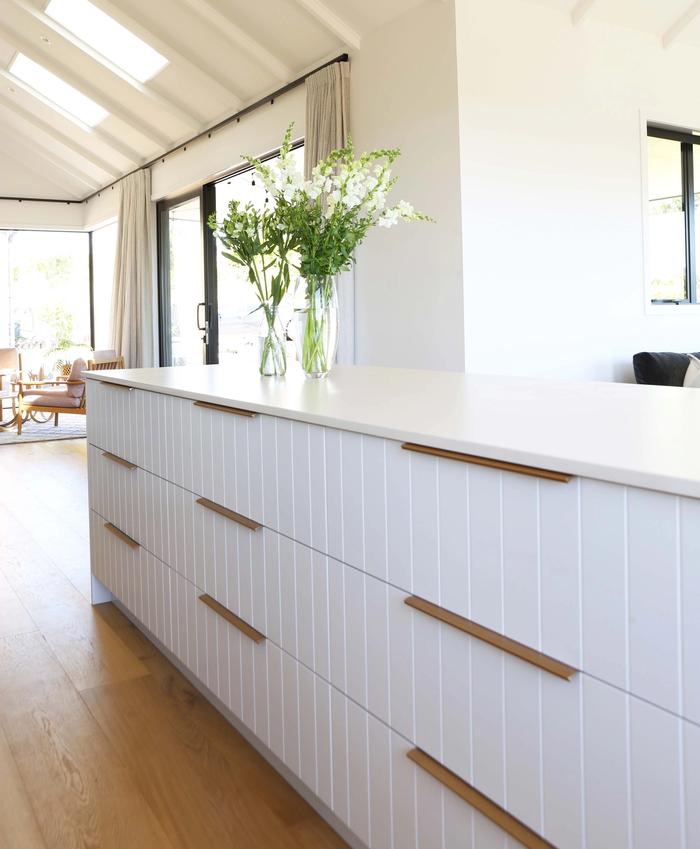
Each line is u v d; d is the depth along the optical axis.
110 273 11.34
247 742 2.13
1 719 2.28
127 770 2.00
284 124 6.04
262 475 1.83
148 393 2.51
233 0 5.39
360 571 1.50
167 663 2.65
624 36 5.15
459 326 4.53
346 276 5.26
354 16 4.98
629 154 5.22
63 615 3.13
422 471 1.31
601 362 5.16
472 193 4.50
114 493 2.94
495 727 1.20
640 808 0.98
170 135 7.90
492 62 4.55
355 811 1.57
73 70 7.45
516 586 1.14
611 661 1.00
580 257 5.01
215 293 7.73
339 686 1.59
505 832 1.20
